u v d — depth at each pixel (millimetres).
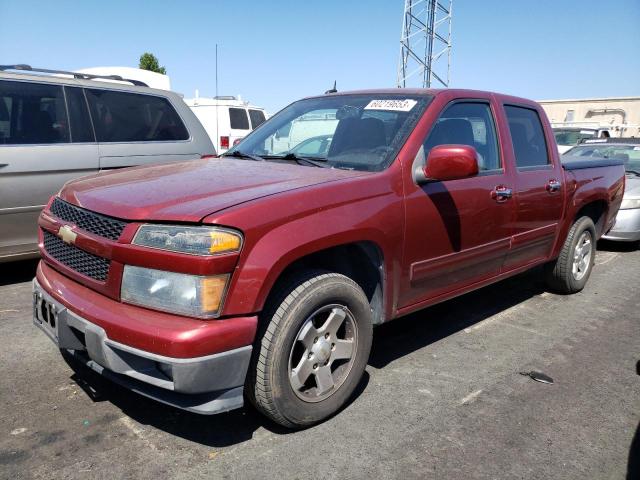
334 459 2688
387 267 3168
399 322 4613
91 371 3475
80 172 5207
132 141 5602
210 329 2387
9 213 4812
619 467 2738
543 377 3660
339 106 3980
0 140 4777
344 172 3232
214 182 2963
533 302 5277
